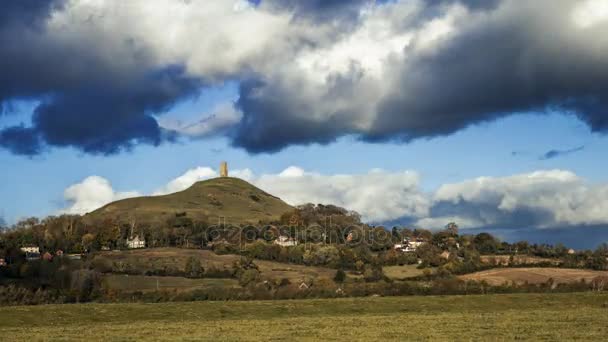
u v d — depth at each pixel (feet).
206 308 297.74
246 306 305.73
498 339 186.60
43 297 401.90
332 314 290.15
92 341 195.52
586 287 434.71
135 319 271.69
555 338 186.29
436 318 246.27
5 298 391.65
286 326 228.43
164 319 272.10
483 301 322.75
